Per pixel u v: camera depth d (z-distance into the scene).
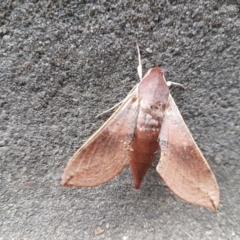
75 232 0.09
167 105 0.08
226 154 0.09
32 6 0.08
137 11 0.08
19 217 0.09
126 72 0.08
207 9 0.08
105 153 0.07
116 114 0.08
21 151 0.09
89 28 0.08
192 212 0.09
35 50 0.08
